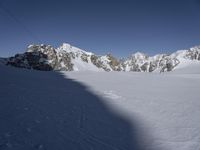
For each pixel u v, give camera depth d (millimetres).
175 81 30938
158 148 9195
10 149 8180
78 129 10797
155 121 12625
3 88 19422
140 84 27672
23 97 16391
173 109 15164
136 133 10766
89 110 14289
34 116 12070
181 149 9133
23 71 37781
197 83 29078
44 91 19859
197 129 11391
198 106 15984
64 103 15641
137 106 15938
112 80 31719
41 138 9367
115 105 16094
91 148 8906
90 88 23594
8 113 12172
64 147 8781
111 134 10484
